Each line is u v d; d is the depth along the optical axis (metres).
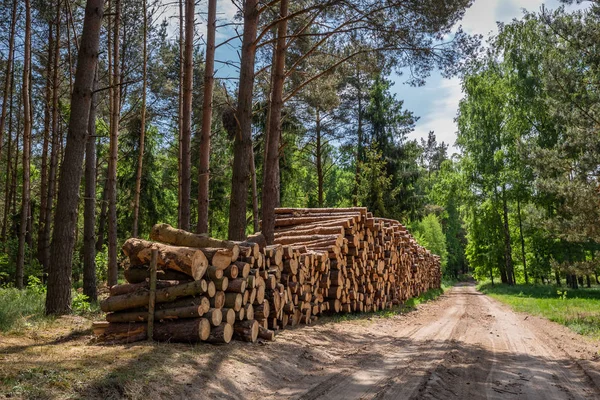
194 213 35.03
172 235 8.50
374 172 36.06
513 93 38.16
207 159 13.73
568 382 6.71
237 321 7.95
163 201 32.53
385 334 11.35
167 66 22.36
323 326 11.18
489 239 45.69
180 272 7.50
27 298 11.41
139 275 7.61
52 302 9.63
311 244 13.48
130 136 28.08
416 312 18.77
